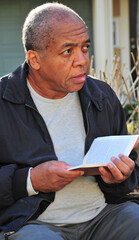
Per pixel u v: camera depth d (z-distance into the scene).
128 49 6.27
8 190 1.53
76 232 1.65
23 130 1.60
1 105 1.61
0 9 4.99
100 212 1.72
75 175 1.49
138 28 6.25
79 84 1.59
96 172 1.56
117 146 1.58
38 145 1.61
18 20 5.05
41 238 1.45
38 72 1.62
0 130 1.58
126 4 6.12
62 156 1.67
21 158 1.59
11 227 1.53
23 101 1.62
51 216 1.63
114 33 6.23
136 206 1.71
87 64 1.60
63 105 1.72
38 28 1.53
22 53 5.15
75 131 1.72
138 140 1.59
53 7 1.55
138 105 2.65
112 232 1.63
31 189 1.55
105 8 5.11
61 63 1.54
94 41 5.28
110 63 5.27
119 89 2.59
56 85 1.60
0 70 5.16
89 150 1.65
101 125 1.76
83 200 1.68
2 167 1.56
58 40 1.50
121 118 1.88
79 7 5.18
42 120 1.64
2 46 5.10
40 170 1.53
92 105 1.75
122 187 1.71
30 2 5.03
